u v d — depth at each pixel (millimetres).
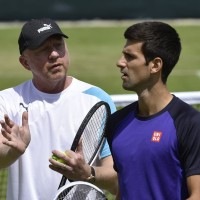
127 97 20547
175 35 12680
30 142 14812
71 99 14961
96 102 14945
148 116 12680
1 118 14797
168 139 12281
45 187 14750
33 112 14922
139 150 12570
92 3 79250
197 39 67750
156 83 12641
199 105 26719
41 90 15008
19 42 14930
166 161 12320
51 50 14555
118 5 79500
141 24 12641
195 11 79250
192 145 12109
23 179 14820
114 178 14320
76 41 67688
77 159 13125
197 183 12039
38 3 78750
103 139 14523
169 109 12547
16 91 15227
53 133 14773
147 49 12453
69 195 13258
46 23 14719
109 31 73250
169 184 12359
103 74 53656
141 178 12570
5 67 56188
